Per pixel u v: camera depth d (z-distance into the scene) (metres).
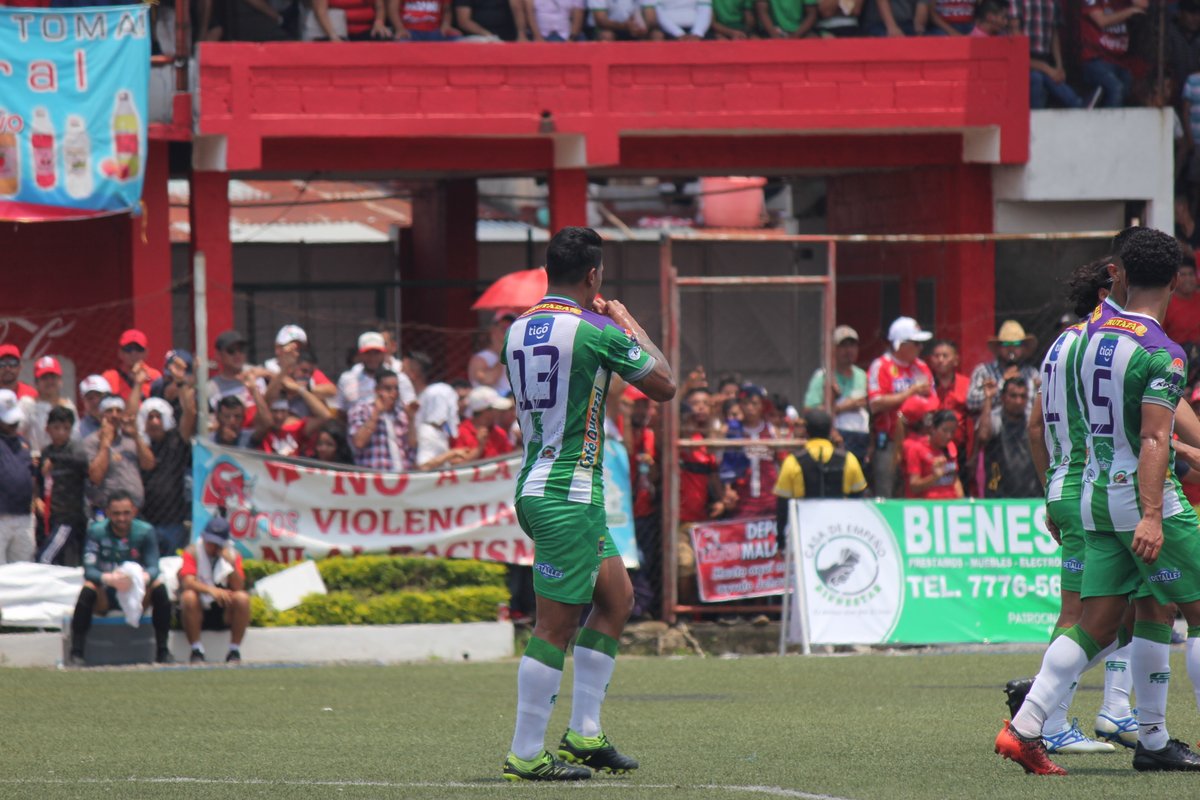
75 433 45.09
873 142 62.59
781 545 48.09
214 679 39.94
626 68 58.41
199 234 57.28
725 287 48.47
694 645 47.31
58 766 24.45
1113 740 25.88
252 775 23.17
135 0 55.75
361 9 57.72
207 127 55.75
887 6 60.50
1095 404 22.48
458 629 46.19
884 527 46.16
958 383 50.91
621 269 77.44
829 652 45.81
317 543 46.28
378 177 71.38
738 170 63.97
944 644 45.97
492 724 30.38
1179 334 54.84
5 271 58.78
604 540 22.36
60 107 52.28
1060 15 61.72
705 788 21.09
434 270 76.06
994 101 60.50
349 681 39.50
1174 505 22.27
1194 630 22.39
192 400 45.84
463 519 47.31
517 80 57.78
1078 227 62.78
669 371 22.12
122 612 43.44
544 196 84.75
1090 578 22.58
